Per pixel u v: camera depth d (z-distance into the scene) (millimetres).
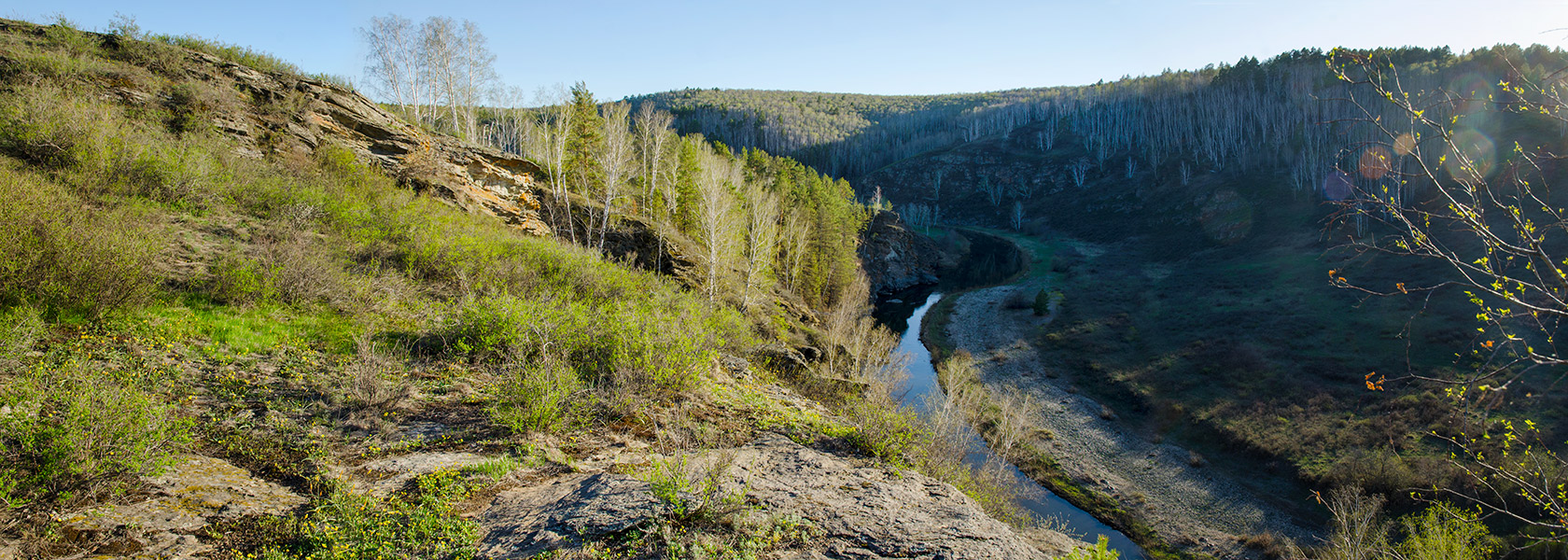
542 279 14891
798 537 4730
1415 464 19500
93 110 13344
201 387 6738
